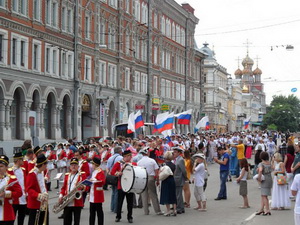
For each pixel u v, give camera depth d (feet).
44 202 45.24
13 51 132.77
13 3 133.18
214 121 380.17
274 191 67.26
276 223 56.70
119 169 58.80
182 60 282.56
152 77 234.99
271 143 159.02
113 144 89.30
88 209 68.13
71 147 91.20
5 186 41.29
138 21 218.59
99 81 182.19
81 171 53.42
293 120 545.85
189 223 57.52
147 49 228.63
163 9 249.75
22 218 49.49
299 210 39.52
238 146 112.68
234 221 58.54
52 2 152.46
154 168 63.57
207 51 383.86
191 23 296.71
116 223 57.88
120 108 198.70
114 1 195.42
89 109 176.14
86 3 171.42
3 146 126.11
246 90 604.49
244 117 485.56
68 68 161.38
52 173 114.01
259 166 62.85
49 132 153.07
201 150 80.18
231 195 82.94
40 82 143.95
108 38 190.29
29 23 139.44
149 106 227.20
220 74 411.13
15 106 136.67
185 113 144.15
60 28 156.25
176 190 64.85
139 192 56.95
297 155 74.28
